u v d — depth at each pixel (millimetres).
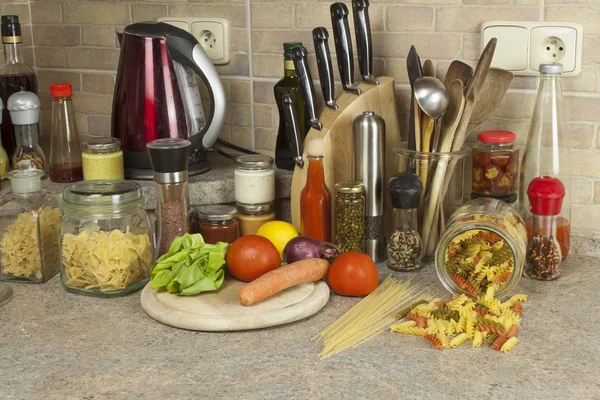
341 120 1565
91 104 1997
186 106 1641
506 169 1527
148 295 1391
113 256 1422
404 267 1526
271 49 1763
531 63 1540
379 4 1638
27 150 1739
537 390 1115
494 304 1320
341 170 1599
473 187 1570
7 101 1758
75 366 1202
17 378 1171
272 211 1636
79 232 1436
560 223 1513
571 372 1160
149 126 1629
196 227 1599
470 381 1140
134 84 1620
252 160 1609
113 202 1430
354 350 1232
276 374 1168
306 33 1719
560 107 1479
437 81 1438
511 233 1372
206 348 1252
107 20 1914
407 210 1506
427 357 1208
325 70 1558
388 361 1197
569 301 1388
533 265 1472
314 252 1460
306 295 1372
